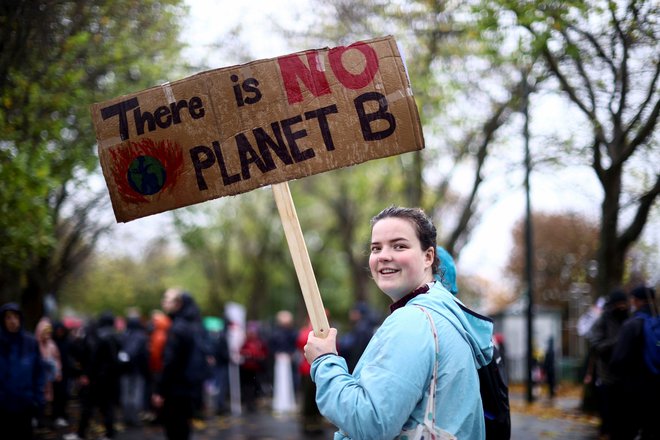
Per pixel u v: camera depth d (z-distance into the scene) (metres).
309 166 3.33
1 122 8.23
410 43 14.67
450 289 4.66
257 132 3.36
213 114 3.39
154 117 3.41
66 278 21.45
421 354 2.77
